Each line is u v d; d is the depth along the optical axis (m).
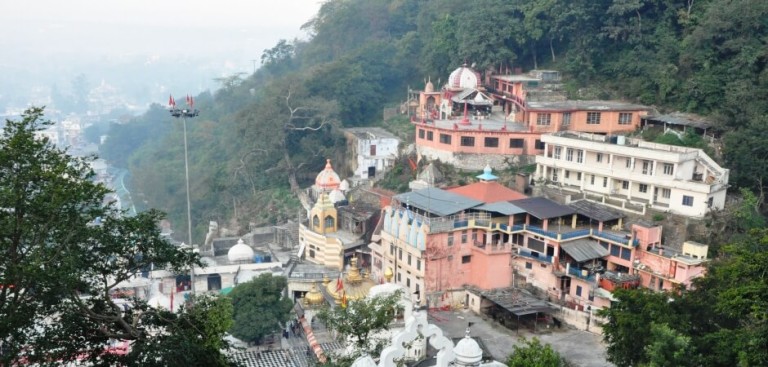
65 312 24.73
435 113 92.94
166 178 124.88
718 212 57.25
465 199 62.69
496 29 93.12
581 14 85.25
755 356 28.86
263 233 83.12
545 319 55.91
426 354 41.22
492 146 75.31
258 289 53.38
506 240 61.00
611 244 57.41
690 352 33.28
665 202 60.31
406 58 118.31
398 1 135.00
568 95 86.69
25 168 23.92
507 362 38.88
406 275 60.97
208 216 106.19
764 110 67.06
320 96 104.38
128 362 25.12
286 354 51.28
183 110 66.25
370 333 39.69
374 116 112.06
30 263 22.02
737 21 73.50
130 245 26.33
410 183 74.38
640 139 72.25
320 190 82.69
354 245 68.25
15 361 24.03
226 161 119.00
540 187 68.75
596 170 65.00
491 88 94.56
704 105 74.50
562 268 57.41
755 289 29.30
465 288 59.47
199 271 65.94
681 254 54.00
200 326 28.00
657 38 83.94
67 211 24.52
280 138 98.44
